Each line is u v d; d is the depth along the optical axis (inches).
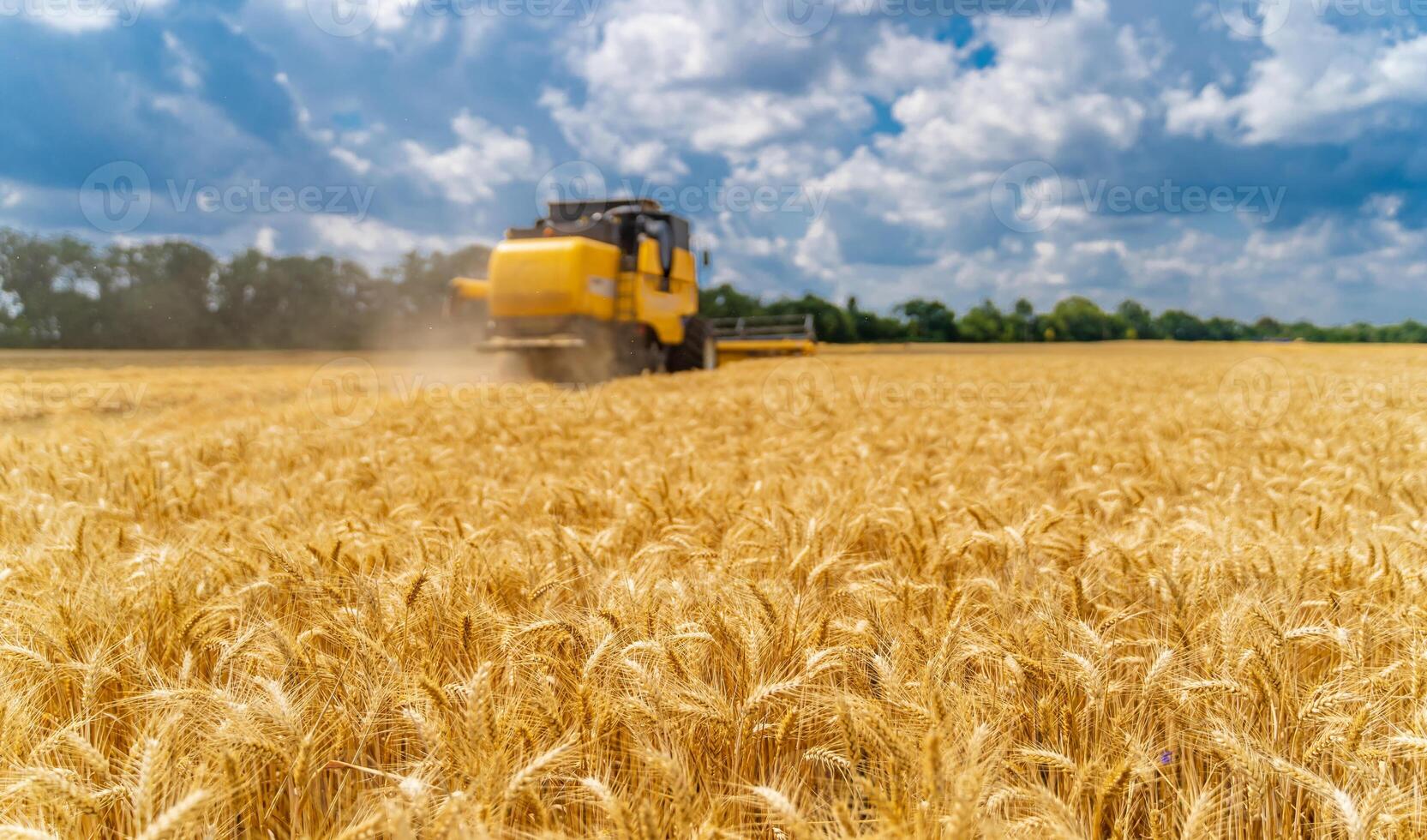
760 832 69.2
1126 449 250.5
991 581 103.8
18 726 73.4
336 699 81.7
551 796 73.0
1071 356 1726.1
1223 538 121.5
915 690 76.8
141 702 81.0
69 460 233.3
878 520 141.8
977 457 244.7
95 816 65.1
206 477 209.0
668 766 61.9
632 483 178.2
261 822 69.1
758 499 166.2
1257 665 79.2
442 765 68.3
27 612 93.3
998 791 65.1
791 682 75.9
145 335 2588.6
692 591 101.9
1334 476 196.9
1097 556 119.3
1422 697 77.5
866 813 68.9
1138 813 72.6
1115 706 79.6
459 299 717.9
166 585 101.4
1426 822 62.3
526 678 83.3
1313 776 65.6
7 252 2438.5
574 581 114.2
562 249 631.8
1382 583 106.3
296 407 434.9
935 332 3056.1
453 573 103.3
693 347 834.2
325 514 166.4
